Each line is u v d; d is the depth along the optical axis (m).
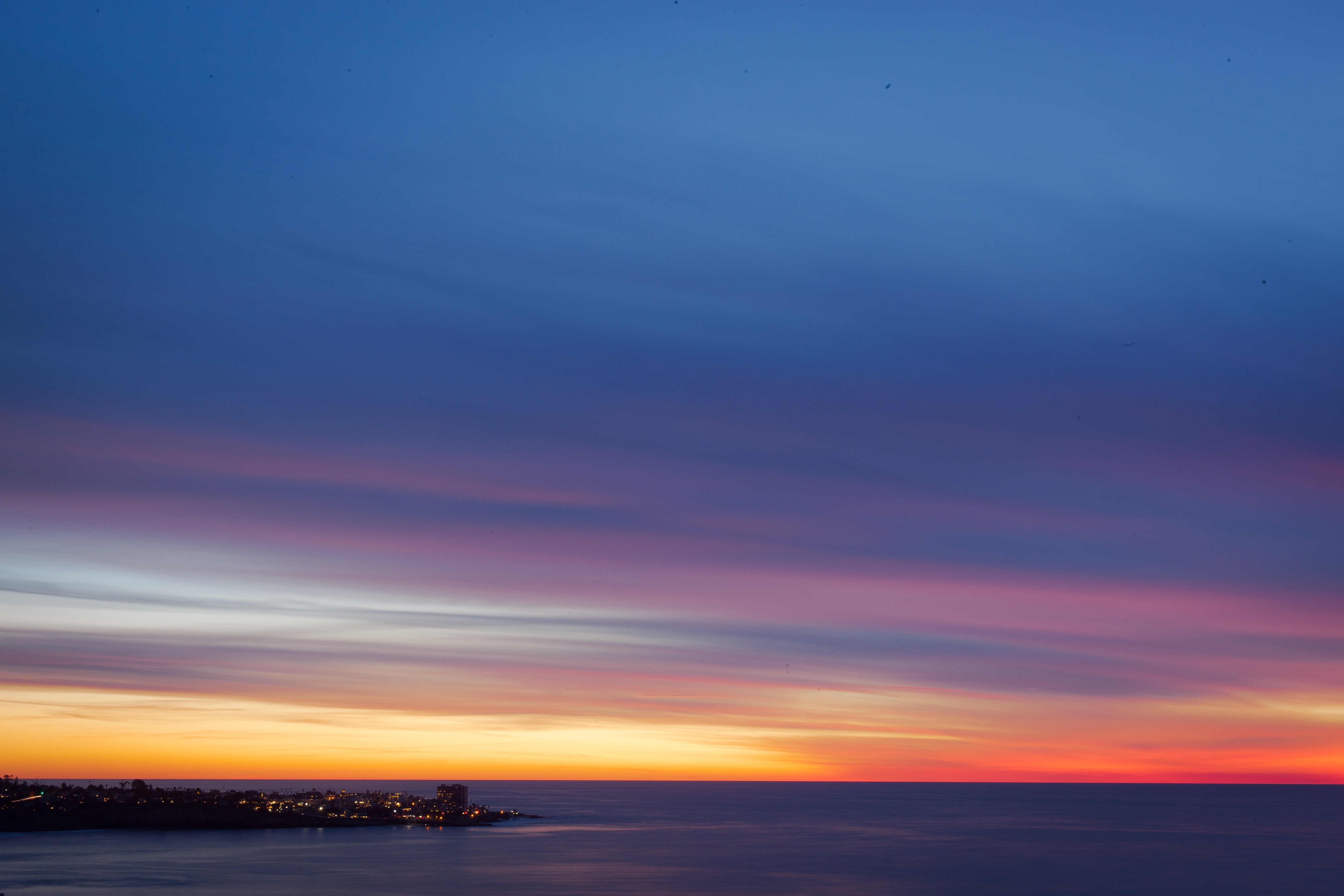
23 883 146.25
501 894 140.38
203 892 137.50
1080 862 189.62
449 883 151.25
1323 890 148.88
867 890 148.38
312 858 184.75
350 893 138.62
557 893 142.12
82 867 165.50
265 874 158.50
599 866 177.12
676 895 142.00
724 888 150.00
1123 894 144.75
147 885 144.62
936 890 148.75
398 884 149.62
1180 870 174.88
